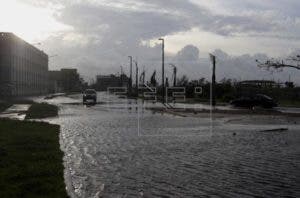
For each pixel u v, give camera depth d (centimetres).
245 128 2573
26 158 1327
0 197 870
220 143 1875
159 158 1472
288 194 998
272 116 3566
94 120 3155
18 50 9425
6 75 8469
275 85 7406
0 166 1182
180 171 1252
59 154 1437
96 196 962
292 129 2530
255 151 1645
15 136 1867
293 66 3106
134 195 977
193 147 1745
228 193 1003
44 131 2148
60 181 1030
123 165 1337
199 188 1048
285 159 1466
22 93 9956
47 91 15038
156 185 1075
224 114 3816
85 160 1420
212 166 1333
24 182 1003
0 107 4559
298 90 6988
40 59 13325
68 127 2562
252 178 1163
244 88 7262
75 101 7112
